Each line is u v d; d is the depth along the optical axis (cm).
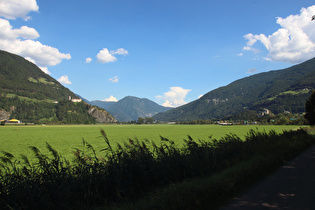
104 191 590
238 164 901
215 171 837
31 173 581
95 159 693
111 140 4341
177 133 6731
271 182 716
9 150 2875
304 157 1195
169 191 582
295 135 2112
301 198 568
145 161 707
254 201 550
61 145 3403
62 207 513
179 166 761
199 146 987
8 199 491
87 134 6906
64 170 601
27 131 8988
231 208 507
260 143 1359
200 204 526
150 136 5353
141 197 596
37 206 495
